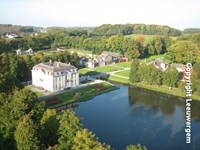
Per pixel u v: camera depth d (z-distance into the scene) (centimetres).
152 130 10119
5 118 7112
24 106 7300
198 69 14912
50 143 7000
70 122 6631
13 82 10819
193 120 11194
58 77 14838
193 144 9031
